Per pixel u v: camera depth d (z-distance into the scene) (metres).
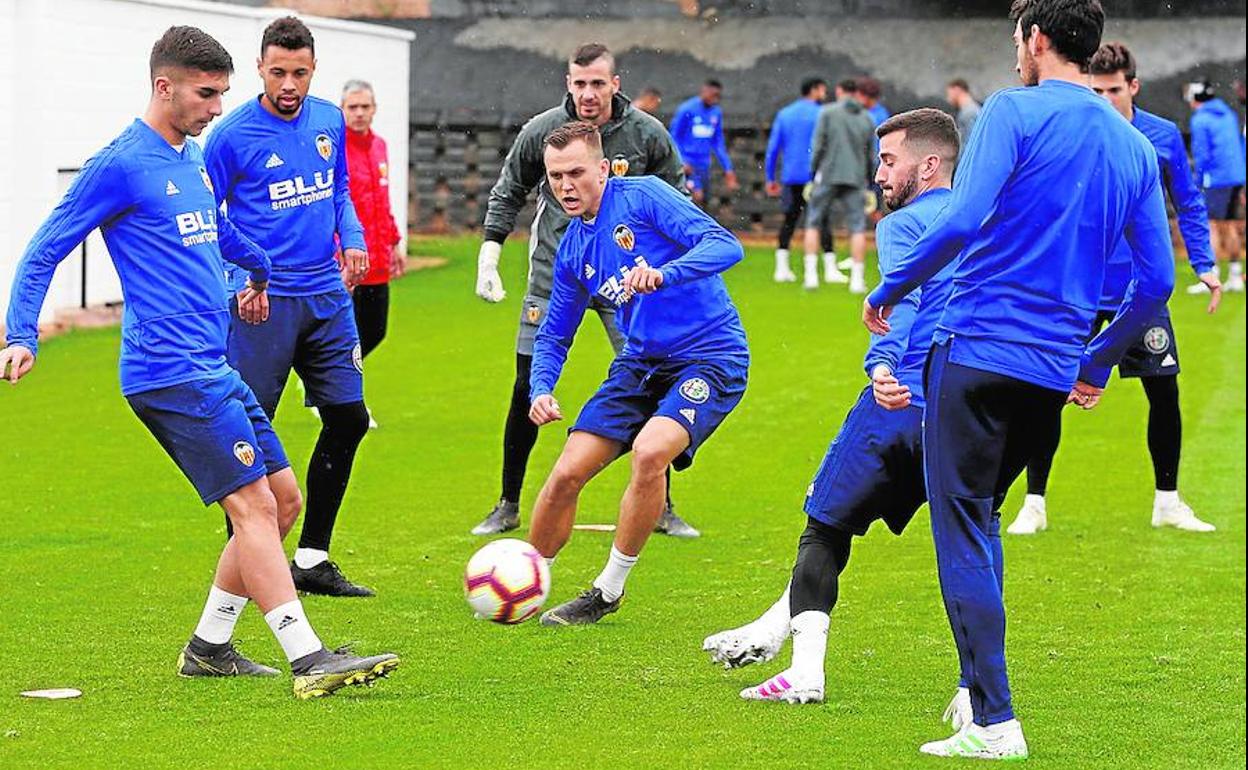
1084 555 16.03
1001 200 9.59
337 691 11.29
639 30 56.41
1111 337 10.52
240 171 14.05
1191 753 10.14
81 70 30.09
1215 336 33.25
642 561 15.64
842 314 35.56
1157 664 12.23
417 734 10.36
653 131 16.25
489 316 34.44
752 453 21.25
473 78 55.31
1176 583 14.88
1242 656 12.46
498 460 20.52
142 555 15.43
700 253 12.43
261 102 14.23
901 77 55.12
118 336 29.83
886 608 13.88
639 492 12.91
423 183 53.31
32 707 10.85
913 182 11.05
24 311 10.84
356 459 20.45
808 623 11.20
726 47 55.91
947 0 55.66
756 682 11.67
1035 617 13.66
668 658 12.30
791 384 26.61
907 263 9.48
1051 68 9.83
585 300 13.50
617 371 13.35
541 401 13.23
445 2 56.38
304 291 14.21
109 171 11.05
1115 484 19.73
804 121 42.34
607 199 13.04
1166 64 53.62
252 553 11.19
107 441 21.14
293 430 22.64
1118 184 9.72
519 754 9.97
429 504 18.02
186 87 11.20
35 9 28.61
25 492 18.20
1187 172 17.17
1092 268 9.74
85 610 13.45
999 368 9.60
